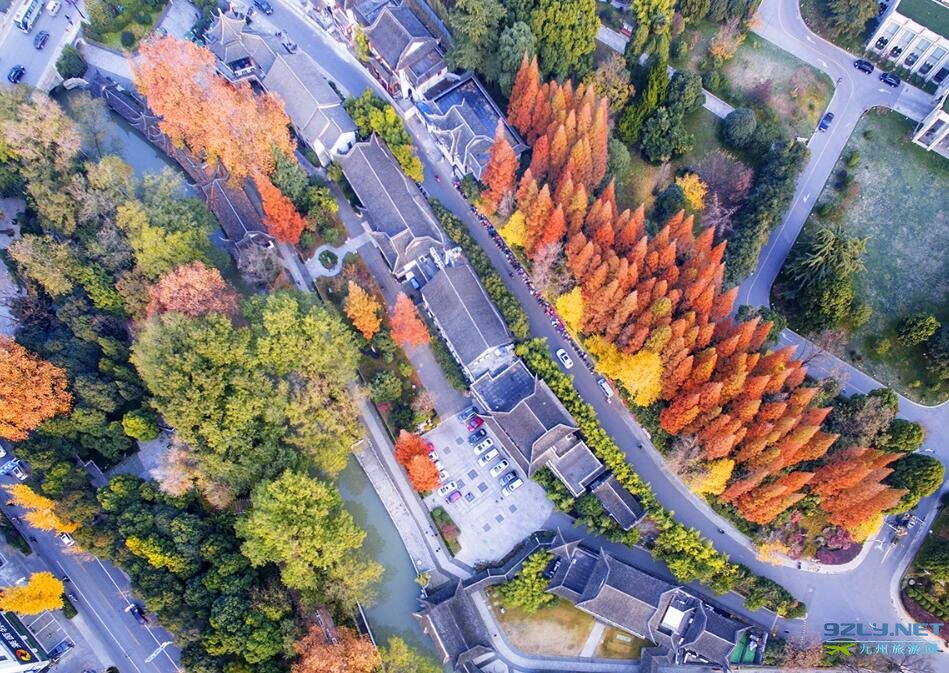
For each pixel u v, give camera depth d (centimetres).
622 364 9644
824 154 11744
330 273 11556
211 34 12269
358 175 11269
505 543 10050
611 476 9769
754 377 8869
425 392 10738
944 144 11619
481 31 11169
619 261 9500
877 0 11950
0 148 10550
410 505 10288
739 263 10600
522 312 10612
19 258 9744
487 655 9456
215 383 9156
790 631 9400
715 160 11538
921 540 9669
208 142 10912
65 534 9638
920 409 10344
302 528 8756
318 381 9594
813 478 9200
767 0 12712
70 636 9269
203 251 10538
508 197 10719
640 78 11469
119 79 12825
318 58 13050
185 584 8969
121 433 9800
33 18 12850
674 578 9656
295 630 8719
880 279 10956
